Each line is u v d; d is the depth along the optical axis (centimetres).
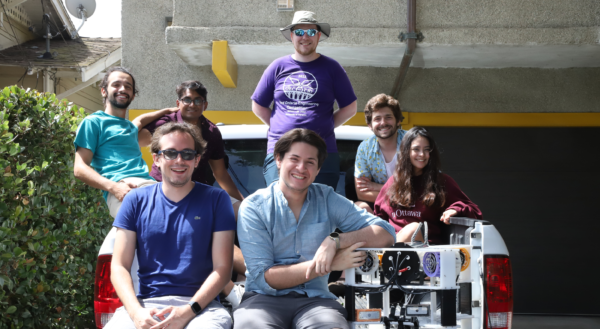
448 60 759
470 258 286
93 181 352
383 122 414
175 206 296
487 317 280
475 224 290
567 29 663
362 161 427
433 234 367
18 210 380
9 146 390
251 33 682
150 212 295
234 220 299
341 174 448
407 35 655
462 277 285
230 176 431
